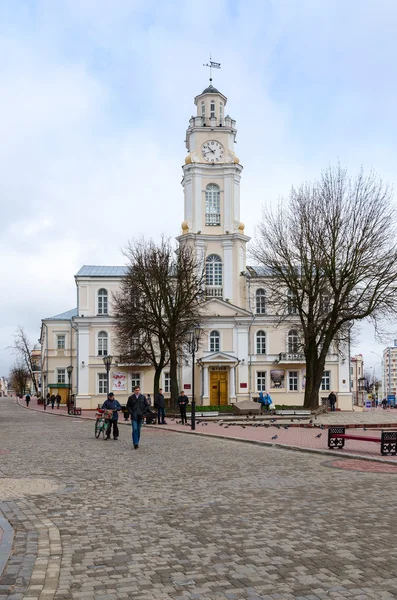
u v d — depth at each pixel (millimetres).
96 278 60844
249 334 59625
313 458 17297
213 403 57656
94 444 22312
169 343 47000
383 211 39406
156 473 14242
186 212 60719
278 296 44938
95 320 59719
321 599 5797
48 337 76438
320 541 7824
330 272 39219
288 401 59375
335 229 39469
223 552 7383
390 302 38375
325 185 40875
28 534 8250
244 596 5898
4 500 10781
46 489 11961
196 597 5883
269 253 43094
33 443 22750
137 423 20578
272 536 8094
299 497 10922
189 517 9344
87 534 8320
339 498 10781
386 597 5844
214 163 60375
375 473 13992
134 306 47438
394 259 38344
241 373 58406
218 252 60125
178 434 27719
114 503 10508
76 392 61125
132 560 7094
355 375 113938
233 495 11195
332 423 32844
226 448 20562
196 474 14023
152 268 47562
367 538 7949
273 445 20859
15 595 5867
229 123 61156
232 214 60312
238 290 59688
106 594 5965
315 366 42094
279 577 6430
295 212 42031
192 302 49000
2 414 53125
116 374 59562
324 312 42594
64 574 6566
